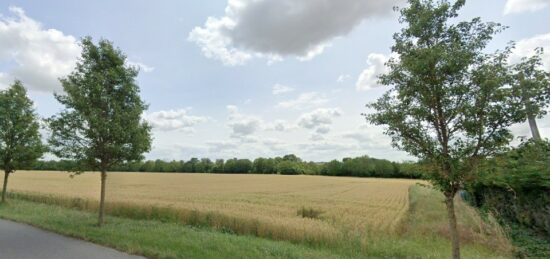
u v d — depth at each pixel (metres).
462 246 9.79
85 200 18.94
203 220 13.59
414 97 5.05
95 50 11.36
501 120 4.49
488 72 4.46
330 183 55.97
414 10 5.08
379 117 5.34
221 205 20.72
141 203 17.97
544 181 10.09
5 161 17.78
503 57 4.59
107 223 11.85
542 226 10.88
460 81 4.72
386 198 29.98
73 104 10.92
